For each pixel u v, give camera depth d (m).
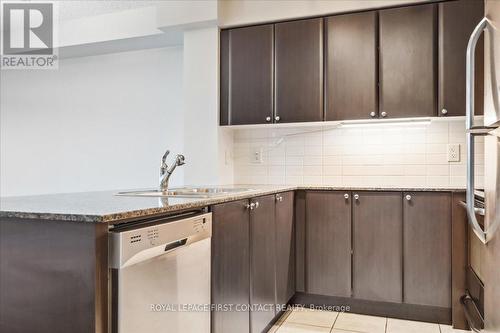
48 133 4.23
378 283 2.65
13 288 1.18
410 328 2.48
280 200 2.53
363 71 2.83
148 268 1.23
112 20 3.50
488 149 1.48
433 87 2.67
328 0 2.89
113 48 3.78
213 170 3.15
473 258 2.25
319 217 2.79
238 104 3.11
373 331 2.44
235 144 3.47
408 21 2.73
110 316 1.11
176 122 3.73
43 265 1.14
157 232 1.25
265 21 3.05
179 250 1.39
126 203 1.40
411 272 2.58
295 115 2.97
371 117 2.80
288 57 3.00
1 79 4.43
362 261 2.69
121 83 3.94
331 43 2.91
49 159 4.23
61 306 1.12
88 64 4.07
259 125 3.11
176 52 3.73
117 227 1.19
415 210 2.58
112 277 1.12
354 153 3.16
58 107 4.20
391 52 2.77
